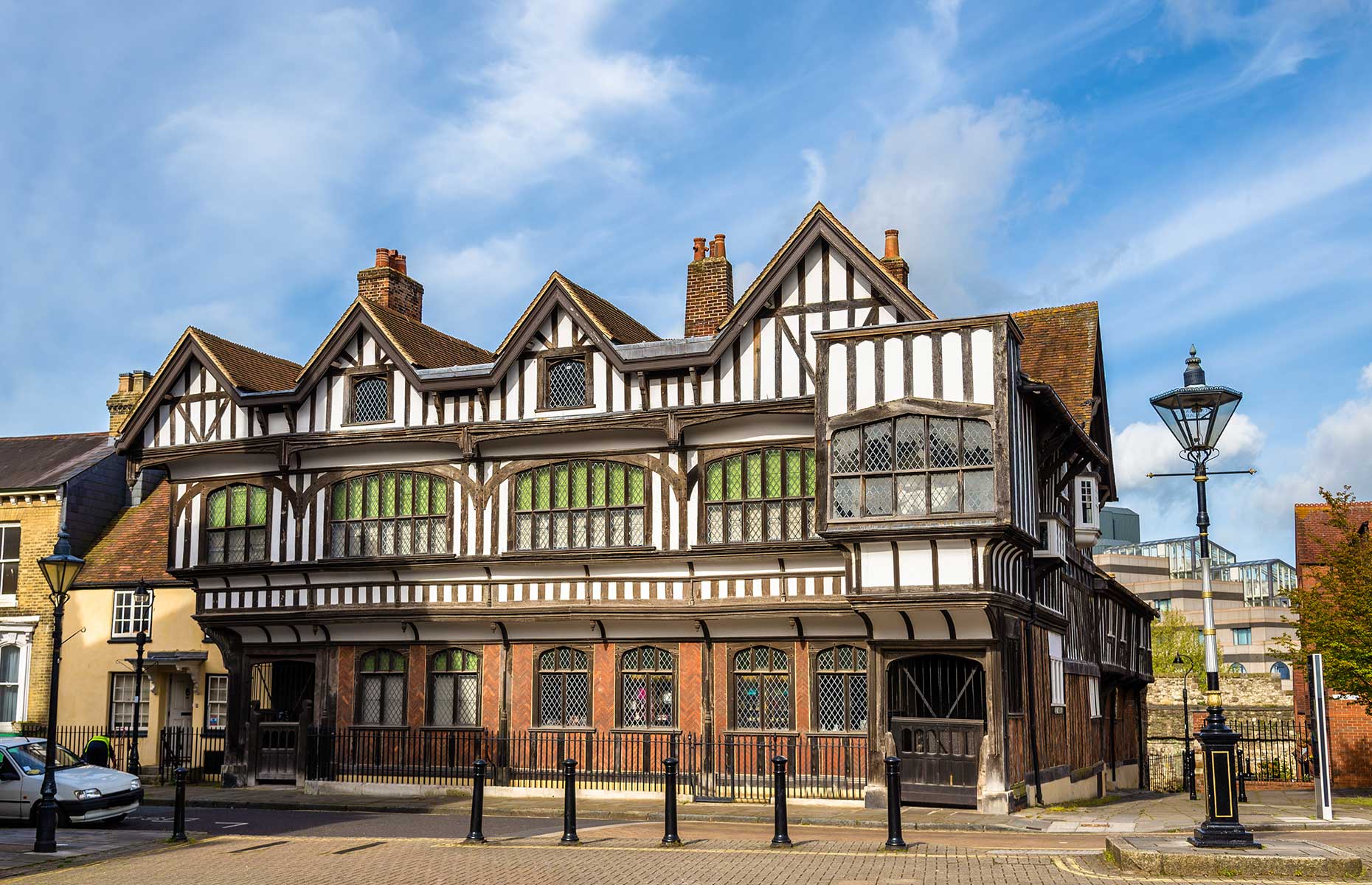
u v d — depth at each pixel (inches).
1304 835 490.9
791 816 621.9
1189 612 3289.9
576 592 777.6
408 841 534.9
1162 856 397.4
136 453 899.4
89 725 1001.5
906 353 644.7
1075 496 890.1
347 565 825.5
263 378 911.7
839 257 721.0
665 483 759.7
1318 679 563.5
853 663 728.3
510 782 791.1
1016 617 679.7
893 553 640.4
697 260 833.5
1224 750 424.8
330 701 846.5
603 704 779.4
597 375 777.6
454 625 814.5
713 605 741.3
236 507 876.6
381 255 924.0
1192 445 513.3
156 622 1007.0
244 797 786.2
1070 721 820.0
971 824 583.5
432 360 863.7
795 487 729.0
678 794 733.3
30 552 1047.6
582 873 433.1
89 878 452.4
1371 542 775.7
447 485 816.3
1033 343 903.1
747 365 736.3
